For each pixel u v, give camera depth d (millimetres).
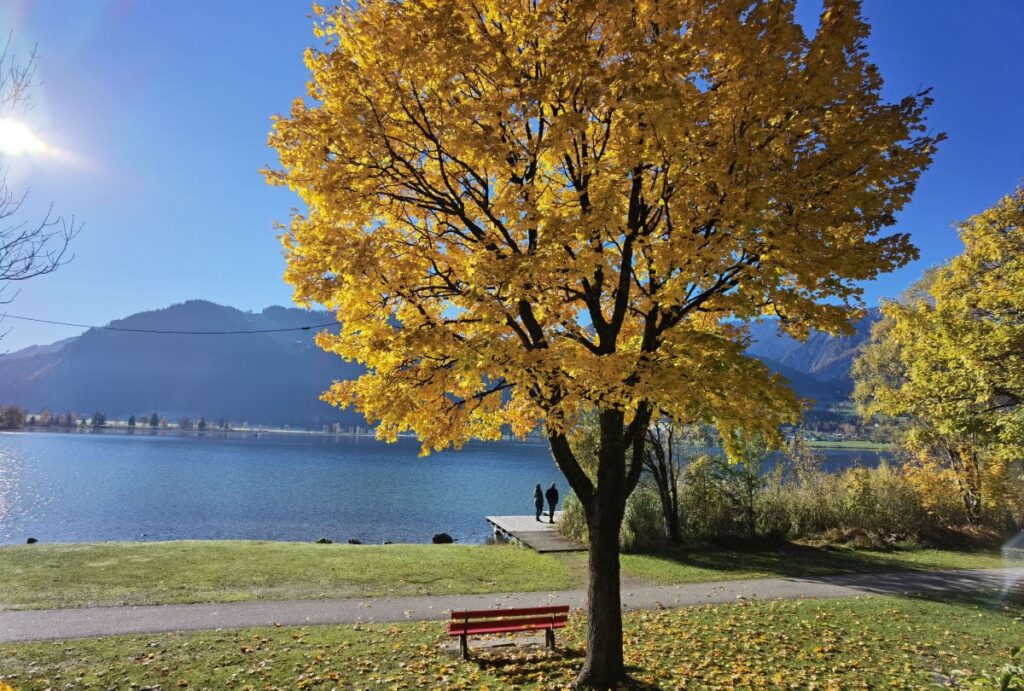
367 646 9250
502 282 6336
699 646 9430
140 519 34562
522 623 9258
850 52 6953
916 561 19266
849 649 9352
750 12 6613
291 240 7645
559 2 6574
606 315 9203
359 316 7625
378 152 7223
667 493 22109
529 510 40375
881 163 6660
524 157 6879
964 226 17391
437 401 8266
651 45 6504
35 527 31547
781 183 6297
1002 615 11812
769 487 24609
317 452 119312
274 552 16859
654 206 7488
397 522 34562
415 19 6473
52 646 8844
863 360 34531
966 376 15469
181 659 8398
